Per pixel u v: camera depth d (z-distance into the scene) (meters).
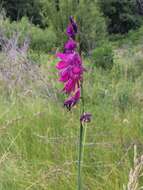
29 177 3.17
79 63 2.14
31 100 4.98
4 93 5.35
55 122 4.20
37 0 27.38
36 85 5.29
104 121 4.36
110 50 9.21
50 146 3.63
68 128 4.04
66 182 3.05
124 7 36.12
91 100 5.22
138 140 3.61
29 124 4.13
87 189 3.03
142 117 4.30
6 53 5.95
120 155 3.45
